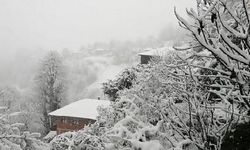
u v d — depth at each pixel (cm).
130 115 673
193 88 574
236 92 514
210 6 382
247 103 437
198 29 388
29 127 4228
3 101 4347
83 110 4359
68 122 4291
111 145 602
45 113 4962
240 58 393
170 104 583
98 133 862
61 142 805
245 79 455
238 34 387
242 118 557
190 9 387
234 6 457
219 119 611
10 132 623
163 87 754
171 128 613
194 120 612
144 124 643
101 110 1018
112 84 1995
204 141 503
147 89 742
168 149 558
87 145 731
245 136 553
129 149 578
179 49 468
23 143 616
